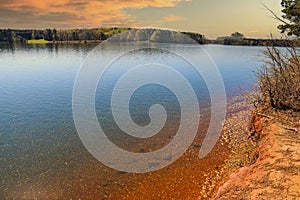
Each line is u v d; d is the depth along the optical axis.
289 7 12.70
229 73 28.55
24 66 39.22
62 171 8.45
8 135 12.02
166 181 7.54
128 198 6.86
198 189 7.01
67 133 12.02
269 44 8.73
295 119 7.15
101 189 7.32
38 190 7.41
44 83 26.28
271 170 4.74
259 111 8.43
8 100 19.17
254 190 4.29
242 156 8.40
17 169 8.65
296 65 8.20
